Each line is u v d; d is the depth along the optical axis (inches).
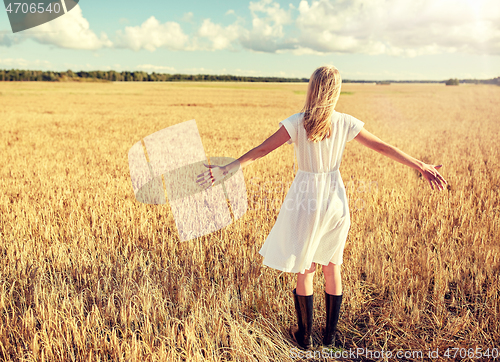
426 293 95.8
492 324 84.9
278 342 81.1
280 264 77.0
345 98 1622.8
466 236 126.2
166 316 84.6
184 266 109.5
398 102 1332.4
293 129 72.1
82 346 75.3
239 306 92.2
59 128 547.2
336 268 80.4
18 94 1686.8
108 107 1067.3
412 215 153.5
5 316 85.6
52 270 113.0
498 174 217.6
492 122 619.5
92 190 193.8
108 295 95.4
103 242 128.6
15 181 218.2
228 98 1571.1
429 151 323.9
